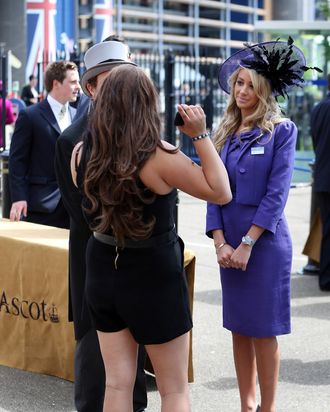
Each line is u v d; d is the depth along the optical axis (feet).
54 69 19.76
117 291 11.28
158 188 11.06
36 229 18.44
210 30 89.92
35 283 17.15
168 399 11.53
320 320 21.72
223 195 11.34
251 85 13.78
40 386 16.76
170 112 47.19
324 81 50.88
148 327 11.30
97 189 11.09
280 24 49.93
